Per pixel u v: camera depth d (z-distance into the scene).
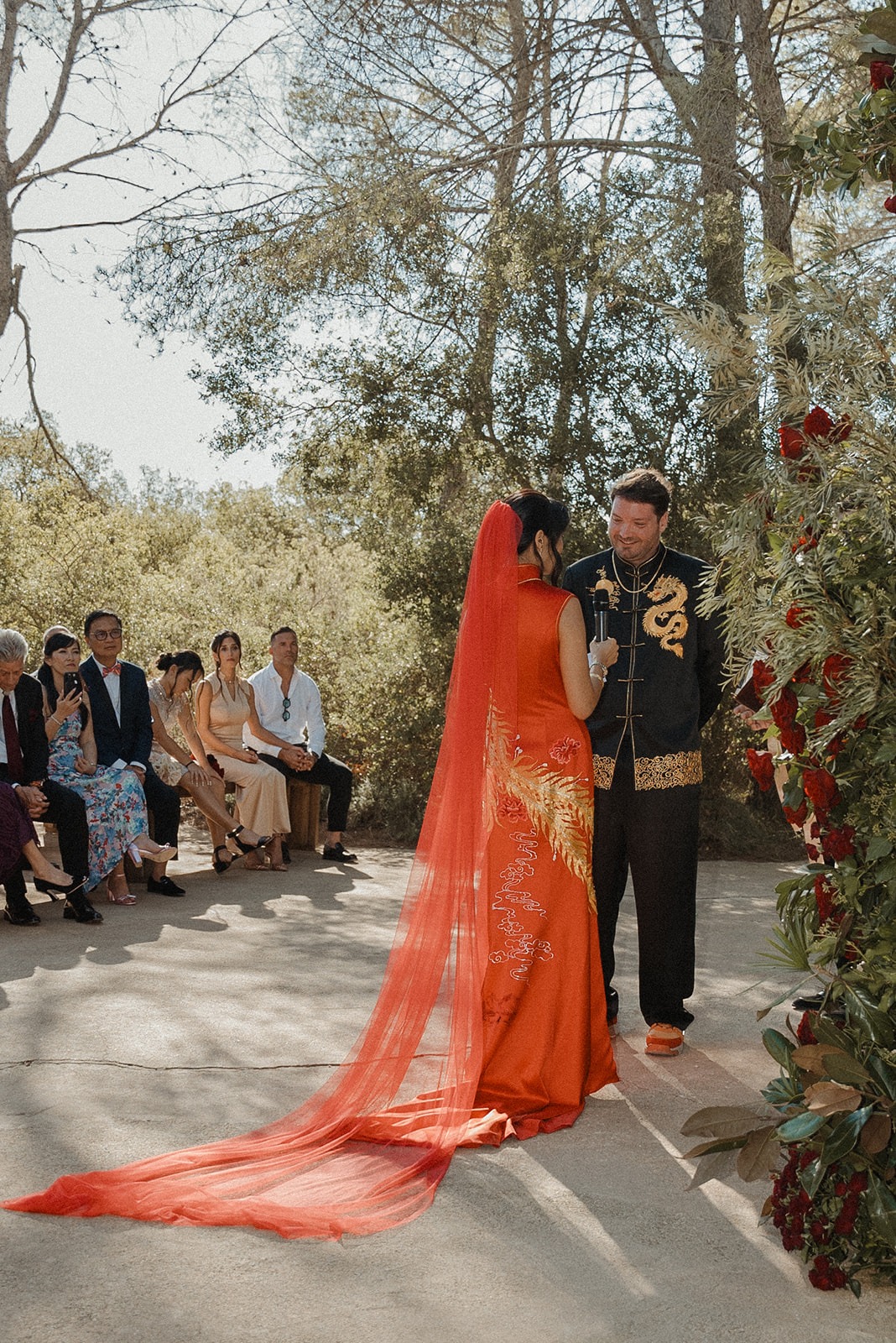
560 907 3.60
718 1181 3.01
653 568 4.25
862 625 2.61
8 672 6.07
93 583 12.54
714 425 9.82
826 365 2.68
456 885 3.56
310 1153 3.14
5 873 5.88
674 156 10.62
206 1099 3.51
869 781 2.69
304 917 6.37
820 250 2.85
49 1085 3.57
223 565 14.46
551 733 3.71
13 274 14.27
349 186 11.44
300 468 11.72
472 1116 3.45
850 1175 2.47
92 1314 2.28
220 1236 2.64
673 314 2.88
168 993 4.68
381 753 10.84
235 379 11.24
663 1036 4.12
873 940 2.65
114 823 6.61
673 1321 2.31
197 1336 2.21
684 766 4.13
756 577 2.94
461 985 3.57
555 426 10.24
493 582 3.71
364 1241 2.64
